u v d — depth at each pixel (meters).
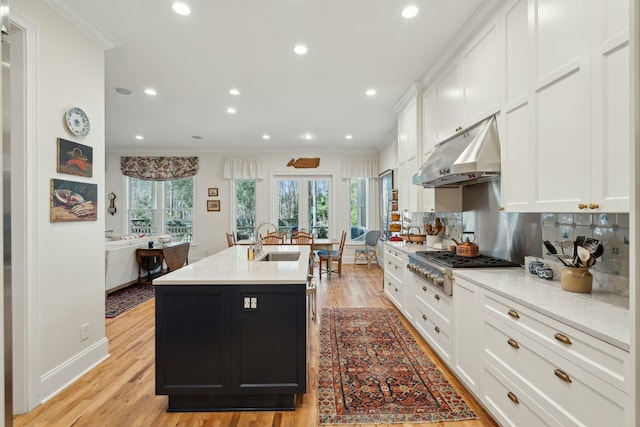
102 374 2.48
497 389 1.82
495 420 1.88
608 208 1.37
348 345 3.03
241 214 7.77
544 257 2.24
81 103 2.48
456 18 2.50
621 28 1.31
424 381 2.39
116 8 2.34
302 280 2.04
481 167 2.19
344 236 6.23
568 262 1.81
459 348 2.29
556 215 2.12
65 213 2.32
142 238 5.75
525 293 1.71
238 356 2.04
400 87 3.88
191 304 2.03
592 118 1.45
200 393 2.03
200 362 2.03
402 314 3.88
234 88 3.89
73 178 2.40
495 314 1.83
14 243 2.01
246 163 7.66
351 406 2.09
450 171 2.37
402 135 4.39
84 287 2.51
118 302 4.41
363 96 4.18
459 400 2.15
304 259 2.96
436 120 3.33
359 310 4.08
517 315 1.63
